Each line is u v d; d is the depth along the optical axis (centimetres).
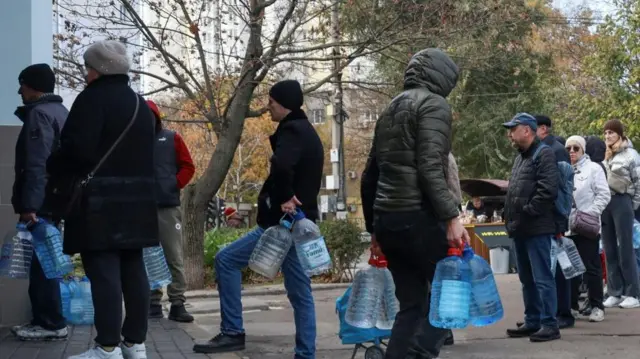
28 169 683
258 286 1500
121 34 1394
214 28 1478
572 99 2827
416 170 521
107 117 545
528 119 819
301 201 654
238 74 1424
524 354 734
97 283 542
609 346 770
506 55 1848
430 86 531
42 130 685
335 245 1528
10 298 813
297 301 660
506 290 1330
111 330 543
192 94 1418
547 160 807
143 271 577
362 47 1448
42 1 895
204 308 1112
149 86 1700
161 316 952
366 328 632
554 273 839
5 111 839
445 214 509
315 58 1423
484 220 2086
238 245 720
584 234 932
